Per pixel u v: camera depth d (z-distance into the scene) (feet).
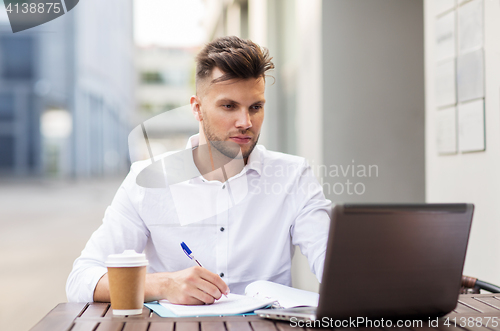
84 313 3.34
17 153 90.48
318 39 10.80
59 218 28.27
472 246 7.19
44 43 87.25
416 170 10.78
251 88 4.31
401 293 2.94
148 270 4.92
